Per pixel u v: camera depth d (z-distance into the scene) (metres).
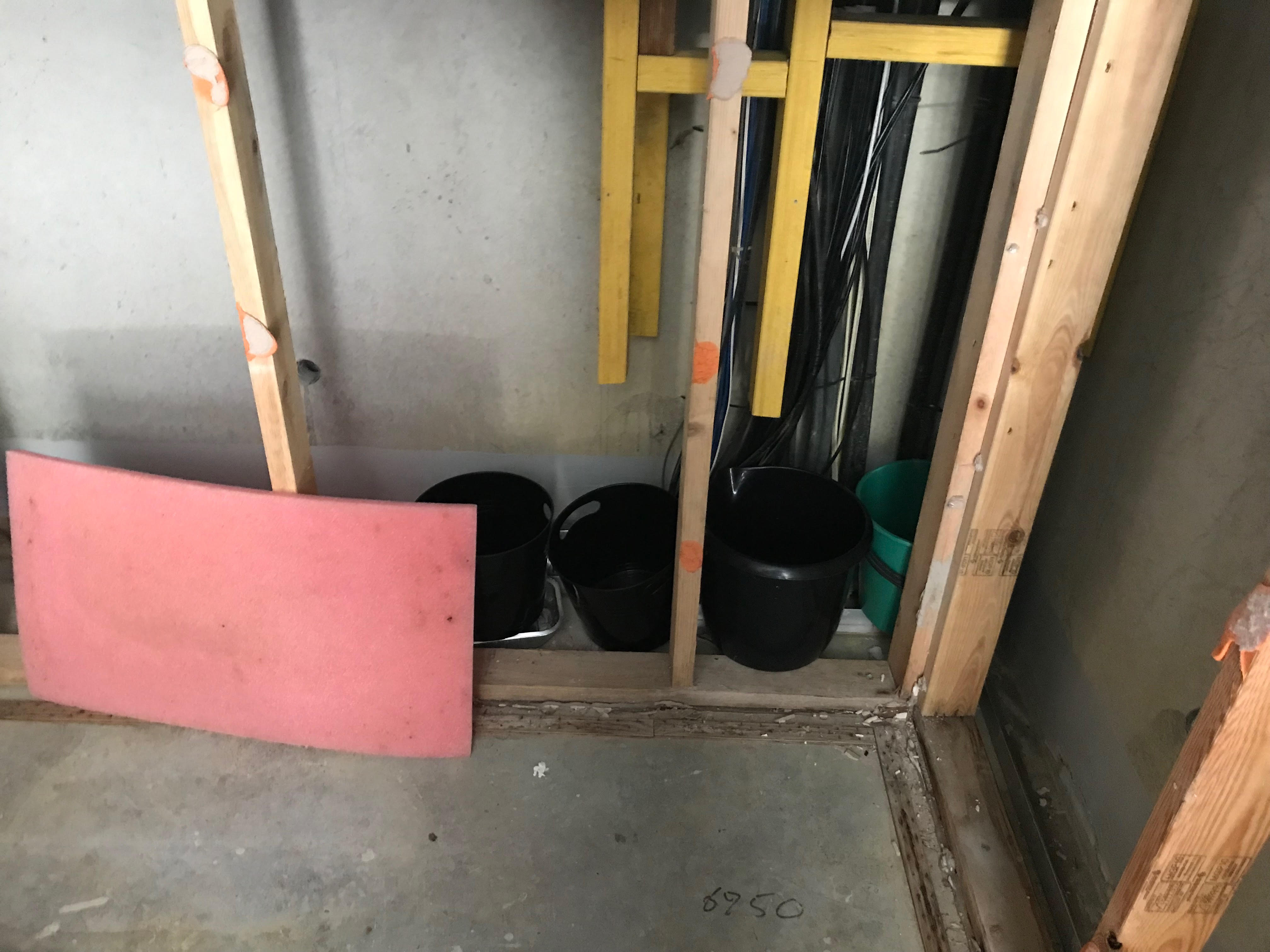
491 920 1.46
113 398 1.98
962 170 1.68
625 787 1.66
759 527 1.96
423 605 1.59
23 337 1.90
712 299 1.34
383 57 1.59
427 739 1.68
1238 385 1.18
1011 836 1.54
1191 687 1.25
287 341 1.47
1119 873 1.41
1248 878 1.13
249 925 1.45
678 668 1.76
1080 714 1.56
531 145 1.67
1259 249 1.15
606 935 1.44
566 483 2.09
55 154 1.68
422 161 1.69
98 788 1.64
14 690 1.81
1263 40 1.16
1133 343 1.45
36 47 1.58
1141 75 1.15
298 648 1.63
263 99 1.62
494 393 1.96
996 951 1.39
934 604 1.65
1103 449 1.53
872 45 1.34
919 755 1.72
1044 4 1.19
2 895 1.48
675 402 1.96
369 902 1.48
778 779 1.68
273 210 1.73
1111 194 1.23
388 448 2.04
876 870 1.54
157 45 1.59
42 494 1.64
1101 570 1.52
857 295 1.79
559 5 1.54
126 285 1.84
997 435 1.42
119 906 1.47
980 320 1.39
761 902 1.49
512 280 1.82
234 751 1.71
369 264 1.80
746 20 1.13
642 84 1.39
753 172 1.62
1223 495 1.20
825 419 1.91
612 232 1.53
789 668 1.83
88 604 1.67
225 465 2.08
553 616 2.01
